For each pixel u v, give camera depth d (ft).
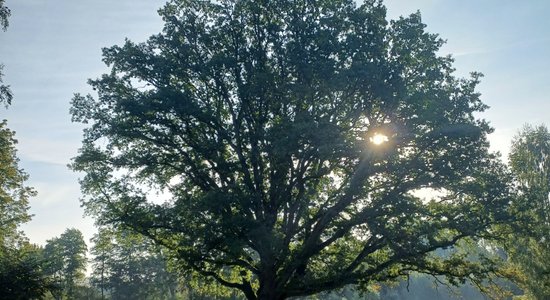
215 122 78.23
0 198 127.24
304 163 78.89
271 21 82.48
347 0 78.89
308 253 76.23
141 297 251.80
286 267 73.15
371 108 77.92
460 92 75.61
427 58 76.95
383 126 73.26
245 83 79.41
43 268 97.60
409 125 72.38
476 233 76.43
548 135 119.55
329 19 75.36
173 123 80.79
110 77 81.66
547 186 107.55
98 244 90.68
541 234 99.45
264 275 74.64
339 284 74.28
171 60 80.69
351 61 74.23
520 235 80.33
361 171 72.02
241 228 65.82
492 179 75.31
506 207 75.82
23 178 132.77
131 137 80.33
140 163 80.02
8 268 89.76
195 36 83.41
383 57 73.31
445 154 74.28
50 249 261.44
